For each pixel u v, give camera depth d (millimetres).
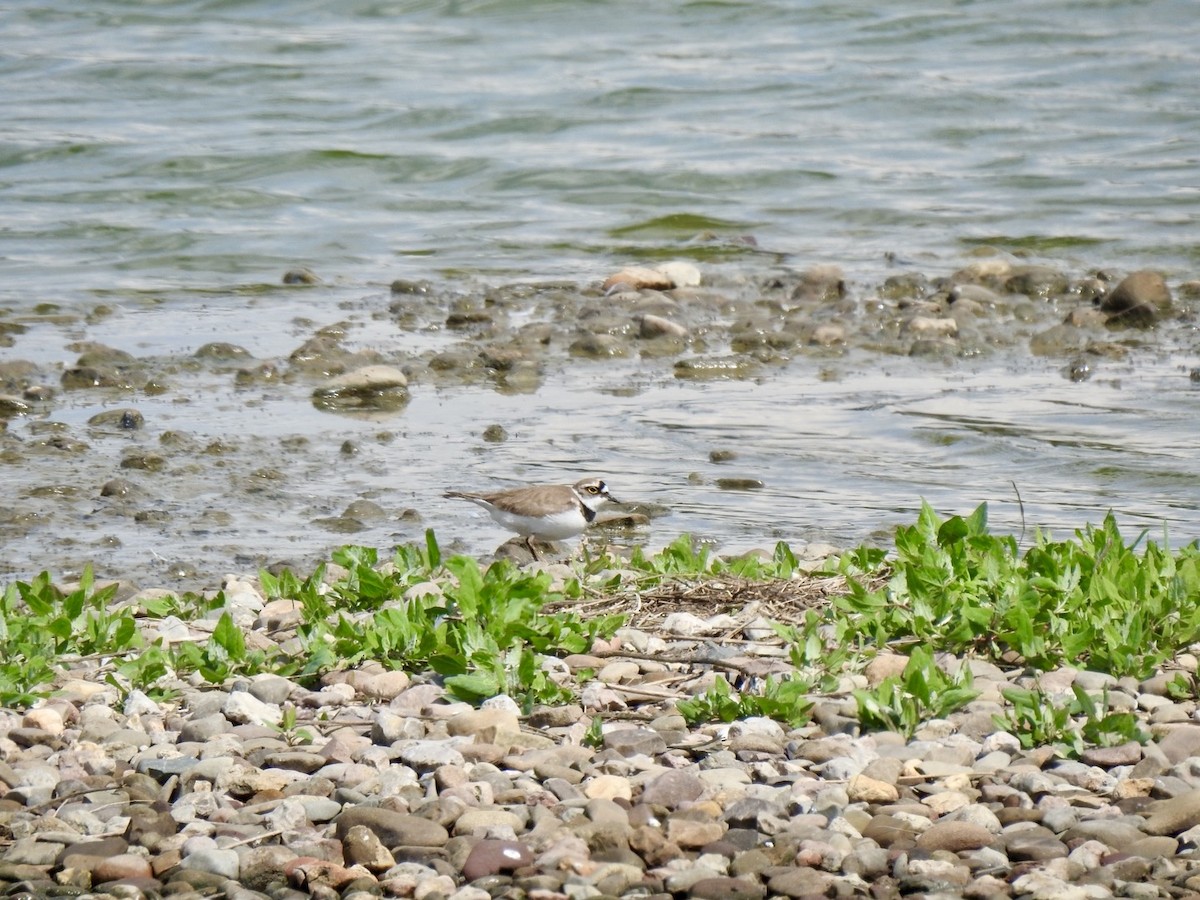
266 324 21688
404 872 6742
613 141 32000
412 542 13023
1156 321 21250
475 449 15875
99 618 9969
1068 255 25609
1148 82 35375
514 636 9344
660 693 8719
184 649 9297
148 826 7113
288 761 7785
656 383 18672
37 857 6926
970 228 27234
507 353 19422
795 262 25531
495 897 6562
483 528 13508
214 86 35188
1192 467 14953
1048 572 10133
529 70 36469
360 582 10500
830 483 14727
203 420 16891
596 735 8086
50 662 9359
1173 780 7340
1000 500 14086
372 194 29312
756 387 18469
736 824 7129
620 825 6965
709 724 8320
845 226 27672
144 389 18156
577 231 27500
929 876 6641
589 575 11156
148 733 8320
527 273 24938
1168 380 18375
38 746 8086
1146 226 26938
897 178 30062
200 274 24797
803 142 32031
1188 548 10633
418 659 9281
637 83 35375
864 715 8219
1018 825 7047
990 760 7762
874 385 18500
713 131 32656
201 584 11930
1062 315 22141
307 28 40156
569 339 20734
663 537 13156
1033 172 30297
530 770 7715
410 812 7227
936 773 7578
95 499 14086
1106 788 7449
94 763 7797
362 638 9453
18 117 32531
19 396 17609
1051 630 9305
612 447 15938
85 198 28359
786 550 11148
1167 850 6824
